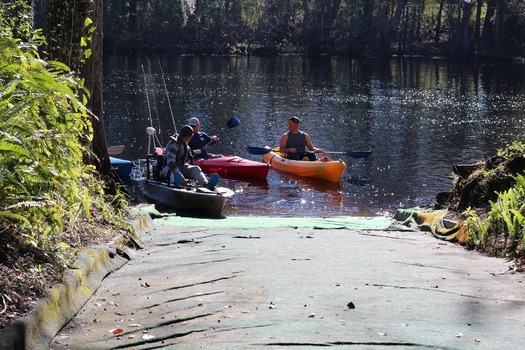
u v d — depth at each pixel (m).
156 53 60.59
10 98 4.48
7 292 3.66
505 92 34.97
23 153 4.21
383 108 27.97
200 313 4.06
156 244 6.64
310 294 4.50
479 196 8.30
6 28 5.87
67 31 8.13
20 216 3.95
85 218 5.95
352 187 15.06
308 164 15.84
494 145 20.28
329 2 66.56
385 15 66.81
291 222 9.20
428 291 4.69
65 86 4.86
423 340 3.56
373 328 3.76
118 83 34.22
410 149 19.56
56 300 3.90
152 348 3.48
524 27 68.19
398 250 6.60
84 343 3.60
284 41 65.44
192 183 12.38
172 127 22.41
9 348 3.27
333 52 65.19
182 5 65.19
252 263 5.54
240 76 40.50
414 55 66.19
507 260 6.17
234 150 19.34
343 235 7.63
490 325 3.88
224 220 9.22
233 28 64.50
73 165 5.30
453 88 36.72
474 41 67.62
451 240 7.46
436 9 75.56
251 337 3.59
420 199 13.98
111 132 21.02
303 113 26.14
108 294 4.55
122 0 62.22
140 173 15.79
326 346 3.45
